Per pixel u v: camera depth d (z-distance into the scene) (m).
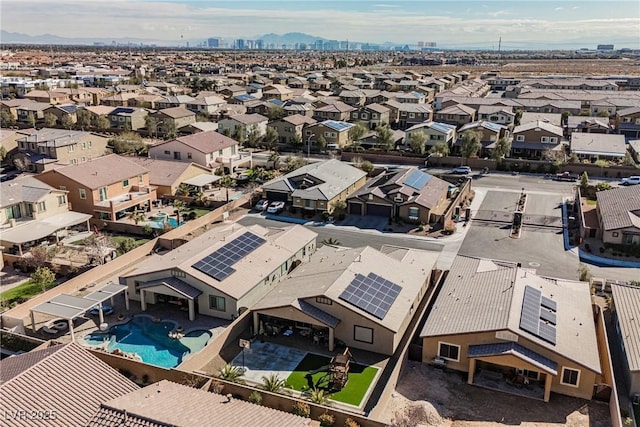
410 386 33.81
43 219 58.38
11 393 26.59
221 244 46.16
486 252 55.88
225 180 79.31
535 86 181.50
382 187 67.50
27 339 37.59
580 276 47.84
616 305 39.50
